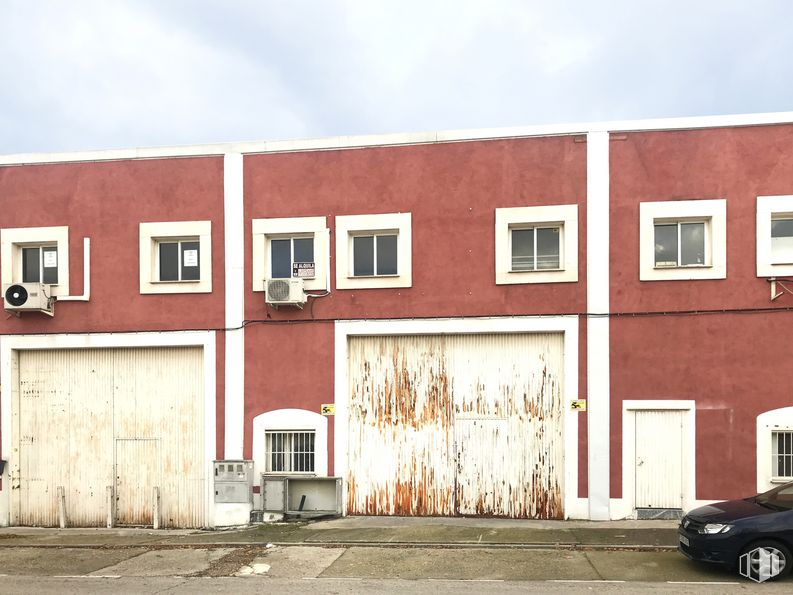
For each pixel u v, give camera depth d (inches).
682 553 331.3
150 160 495.2
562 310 447.5
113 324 489.7
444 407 465.1
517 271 455.8
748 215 432.5
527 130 457.1
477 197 461.7
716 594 278.1
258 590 299.7
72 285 495.2
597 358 441.1
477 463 459.5
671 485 430.9
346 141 476.7
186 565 351.9
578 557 347.3
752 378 426.3
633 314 439.5
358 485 469.1
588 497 436.1
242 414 474.3
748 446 423.5
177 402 488.4
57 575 338.6
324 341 471.8
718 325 431.5
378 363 474.0
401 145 471.8
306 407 470.3
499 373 461.1
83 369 498.9
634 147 446.6
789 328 424.2
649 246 440.8
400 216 468.1
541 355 456.8
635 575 312.2
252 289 479.5
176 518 480.7
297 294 461.4
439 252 463.8
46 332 494.9
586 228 448.1
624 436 435.5
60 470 494.9
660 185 442.0
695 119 439.2
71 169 501.4
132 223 493.4
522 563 338.0
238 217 484.1
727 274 432.1
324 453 466.3
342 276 471.5
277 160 484.1
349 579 316.8
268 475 465.4
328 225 476.1
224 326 480.4
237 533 426.6
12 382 497.0
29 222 501.0
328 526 434.9
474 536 395.5
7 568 356.5
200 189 489.4
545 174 454.6
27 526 491.2
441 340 468.4
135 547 399.9
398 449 467.8
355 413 473.1
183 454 484.7
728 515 309.3
